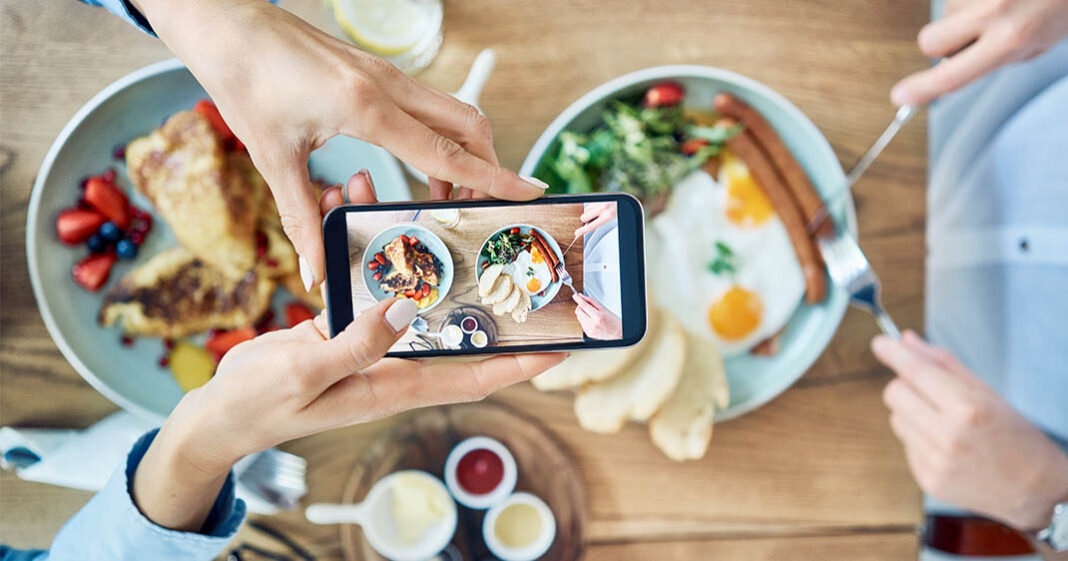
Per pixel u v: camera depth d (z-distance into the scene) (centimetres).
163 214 129
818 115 143
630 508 144
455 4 134
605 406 139
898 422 143
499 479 138
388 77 92
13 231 134
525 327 96
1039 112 152
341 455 140
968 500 143
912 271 146
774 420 145
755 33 141
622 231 95
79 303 135
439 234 94
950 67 125
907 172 144
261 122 93
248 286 134
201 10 91
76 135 131
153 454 99
